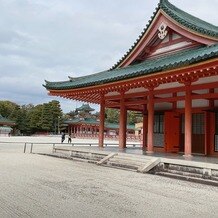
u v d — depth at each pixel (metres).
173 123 19.42
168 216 6.88
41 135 89.69
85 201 8.03
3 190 9.10
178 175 12.59
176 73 13.30
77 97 22.59
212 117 17.38
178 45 17.12
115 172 13.66
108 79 16.78
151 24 17.59
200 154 17.67
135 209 7.39
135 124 87.62
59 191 9.20
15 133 93.31
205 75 13.03
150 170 13.66
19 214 6.69
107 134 83.94
